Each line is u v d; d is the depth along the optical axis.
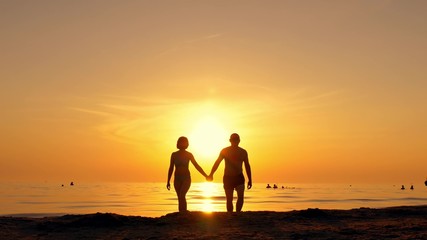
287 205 52.59
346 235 7.79
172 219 9.28
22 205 50.47
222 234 7.83
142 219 9.30
